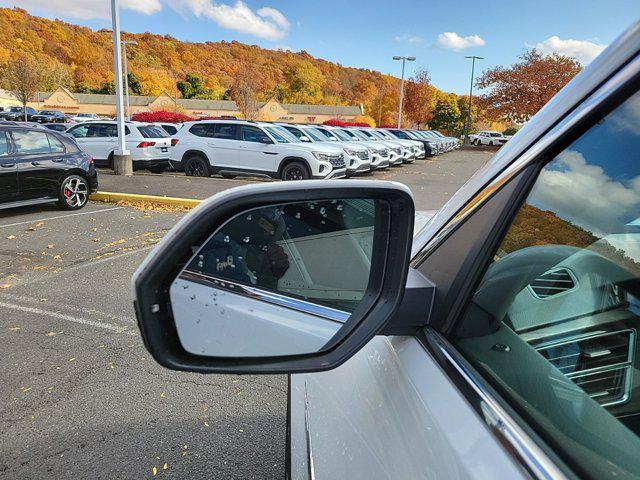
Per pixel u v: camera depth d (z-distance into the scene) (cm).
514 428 69
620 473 62
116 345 367
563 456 64
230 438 260
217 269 84
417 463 79
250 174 1321
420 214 224
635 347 77
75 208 895
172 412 284
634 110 73
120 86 1322
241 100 6956
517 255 92
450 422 78
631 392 75
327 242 93
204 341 82
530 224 91
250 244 87
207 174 1372
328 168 1280
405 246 92
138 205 961
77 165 886
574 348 83
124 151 1356
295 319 90
